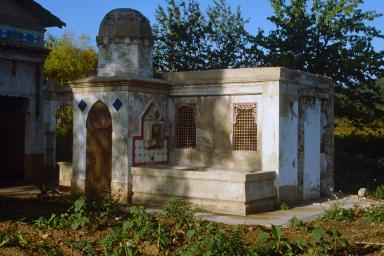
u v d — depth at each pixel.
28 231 9.71
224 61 25.89
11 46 18.03
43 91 20.22
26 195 15.78
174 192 13.21
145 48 15.22
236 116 13.95
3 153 19.45
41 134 19.58
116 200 12.32
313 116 14.92
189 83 14.67
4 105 19.45
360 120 21.62
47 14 19.17
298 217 11.81
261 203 12.61
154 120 14.74
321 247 7.87
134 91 14.18
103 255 8.09
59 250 8.32
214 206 12.49
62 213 11.44
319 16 21.48
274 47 21.56
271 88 13.23
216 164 14.33
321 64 20.89
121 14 15.17
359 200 14.88
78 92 15.20
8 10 18.19
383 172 20.42
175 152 15.13
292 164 13.77
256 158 13.58
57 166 20.75
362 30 21.02
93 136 14.82
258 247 7.81
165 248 8.23
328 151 15.98
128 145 14.01
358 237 9.20
